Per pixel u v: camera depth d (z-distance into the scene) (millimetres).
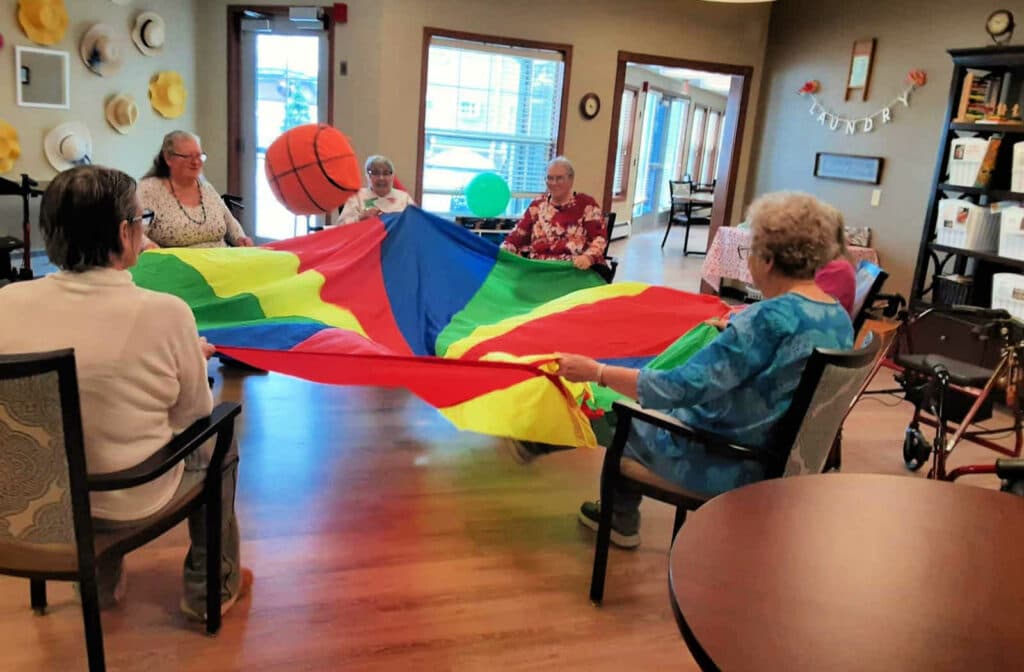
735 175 7199
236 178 6711
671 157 13164
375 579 2240
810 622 974
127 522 1627
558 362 2051
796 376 1793
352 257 3143
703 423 1947
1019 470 1619
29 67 5312
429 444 3193
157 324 1548
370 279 3131
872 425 3873
